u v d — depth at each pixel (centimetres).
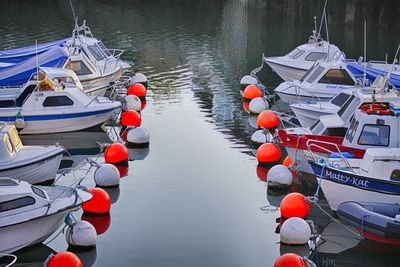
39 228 1677
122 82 3359
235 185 2228
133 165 2414
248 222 1939
